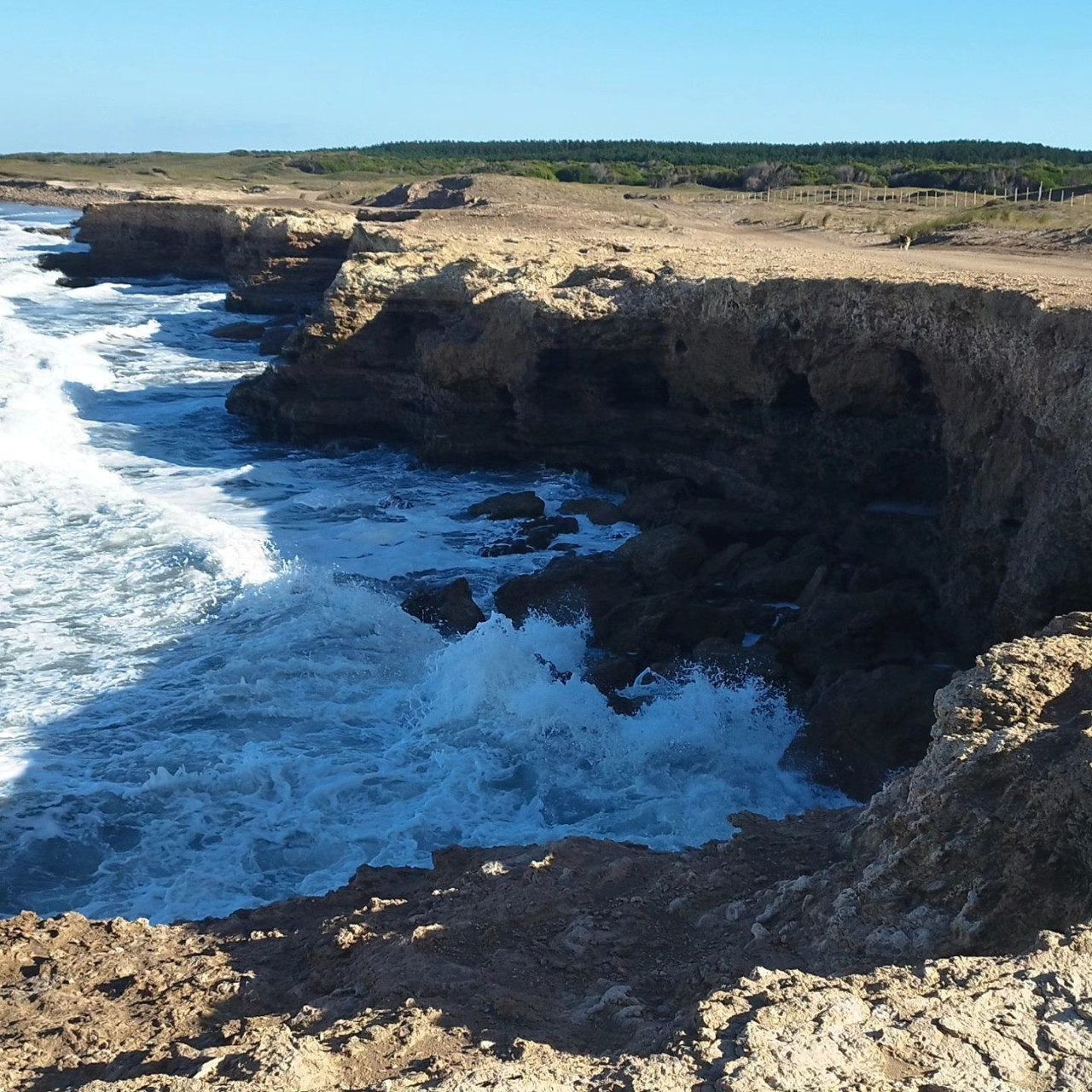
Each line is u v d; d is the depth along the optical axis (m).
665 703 15.35
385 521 23.31
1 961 8.31
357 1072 5.65
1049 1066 4.94
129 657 16.33
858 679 14.23
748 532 21.50
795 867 8.61
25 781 13.09
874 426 19.92
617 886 8.68
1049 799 6.67
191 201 74.19
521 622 18.30
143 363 40.34
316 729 14.66
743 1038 5.16
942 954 6.56
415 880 9.89
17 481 23.84
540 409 25.75
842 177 102.56
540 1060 5.50
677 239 41.44
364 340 29.25
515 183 85.31
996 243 35.59
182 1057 6.11
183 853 11.95
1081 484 13.62
